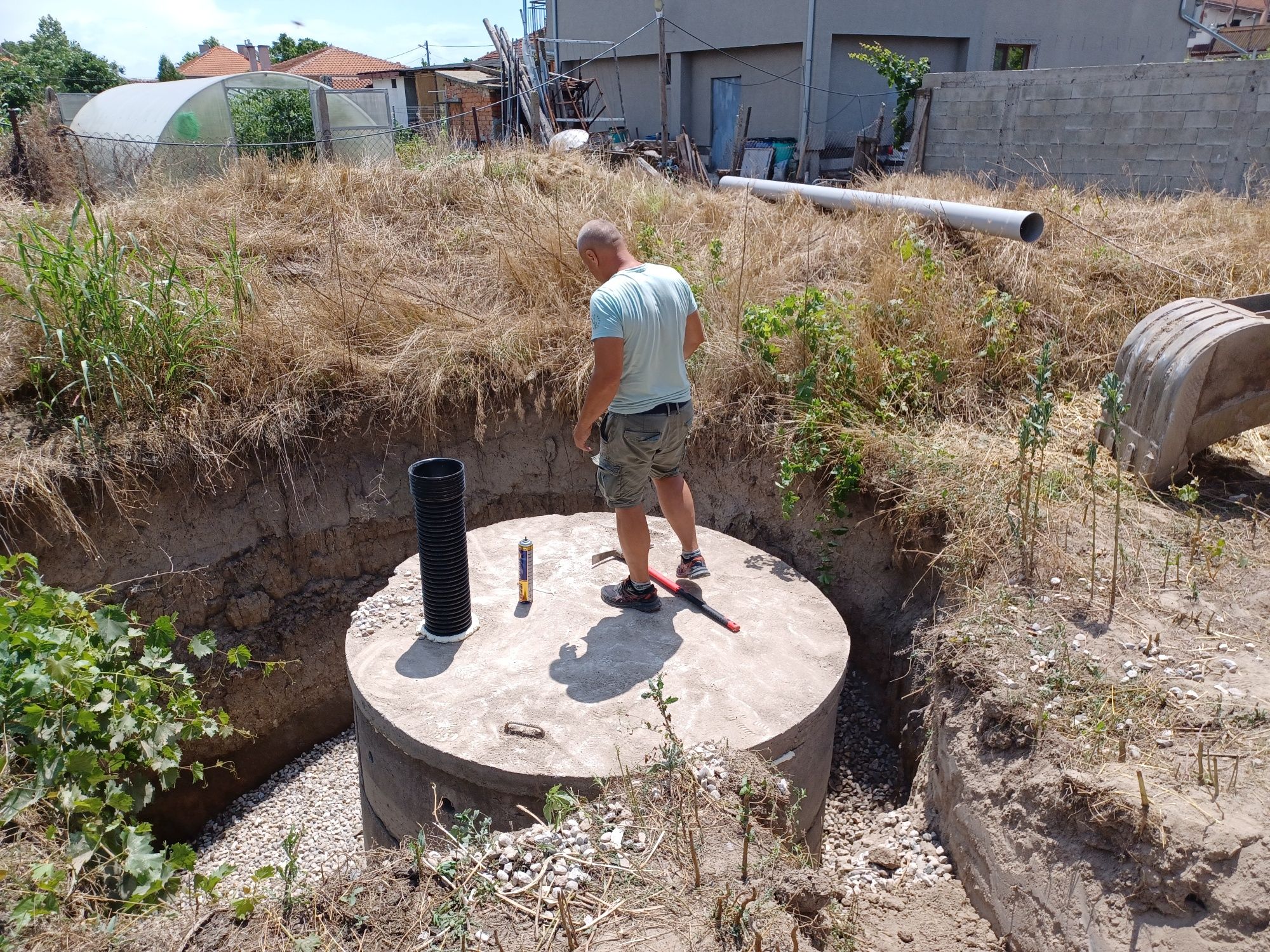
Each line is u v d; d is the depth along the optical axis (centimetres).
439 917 253
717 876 266
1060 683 331
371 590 606
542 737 335
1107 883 264
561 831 286
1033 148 1145
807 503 564
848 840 412
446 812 343
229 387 574
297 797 555
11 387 530
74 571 510
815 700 358
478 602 430
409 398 611
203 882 283
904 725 455
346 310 646
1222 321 441
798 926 249
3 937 253
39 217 671
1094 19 1866
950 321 598
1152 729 303
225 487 555
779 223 802
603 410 354
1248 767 279
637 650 390
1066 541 418
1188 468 474
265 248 735
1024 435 396
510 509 645
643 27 1775
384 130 1278
